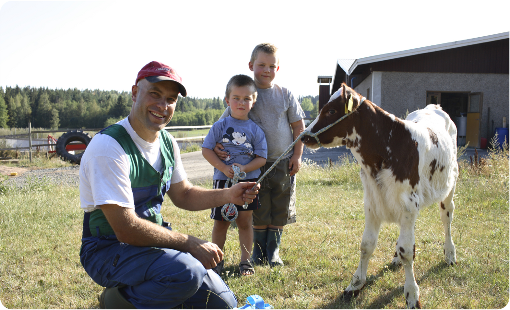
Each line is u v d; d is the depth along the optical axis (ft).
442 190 11.45
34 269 11.88
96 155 7.03
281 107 12.44
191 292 7.10
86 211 7.61
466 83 50.19
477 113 51.31
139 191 7.63
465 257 12.44
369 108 9.69
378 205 9.97
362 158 9.95
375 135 9.66
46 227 16.31
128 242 7.00
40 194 23.65
